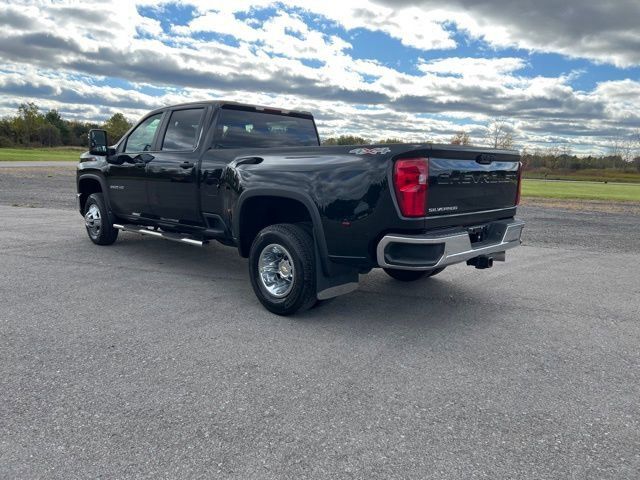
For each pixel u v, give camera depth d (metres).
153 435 2.50
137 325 4.07
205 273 5.91
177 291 5.11
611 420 2.76
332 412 2.76
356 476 2.22
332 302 4.89
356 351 3.64
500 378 3.25
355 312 4.58
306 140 6.31
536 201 18.47
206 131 5.34
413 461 2.34
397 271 5.69
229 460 2.31
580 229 10.73
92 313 4.34
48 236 8.06
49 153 62.81
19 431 2.51
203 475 2.20
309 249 4.17
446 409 2.83
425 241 3.61
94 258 6.52
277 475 2.21
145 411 2.73
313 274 4.18
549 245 8.62
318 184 4.00
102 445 2.40
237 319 4.30
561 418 2.77
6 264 6.07
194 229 5.54
